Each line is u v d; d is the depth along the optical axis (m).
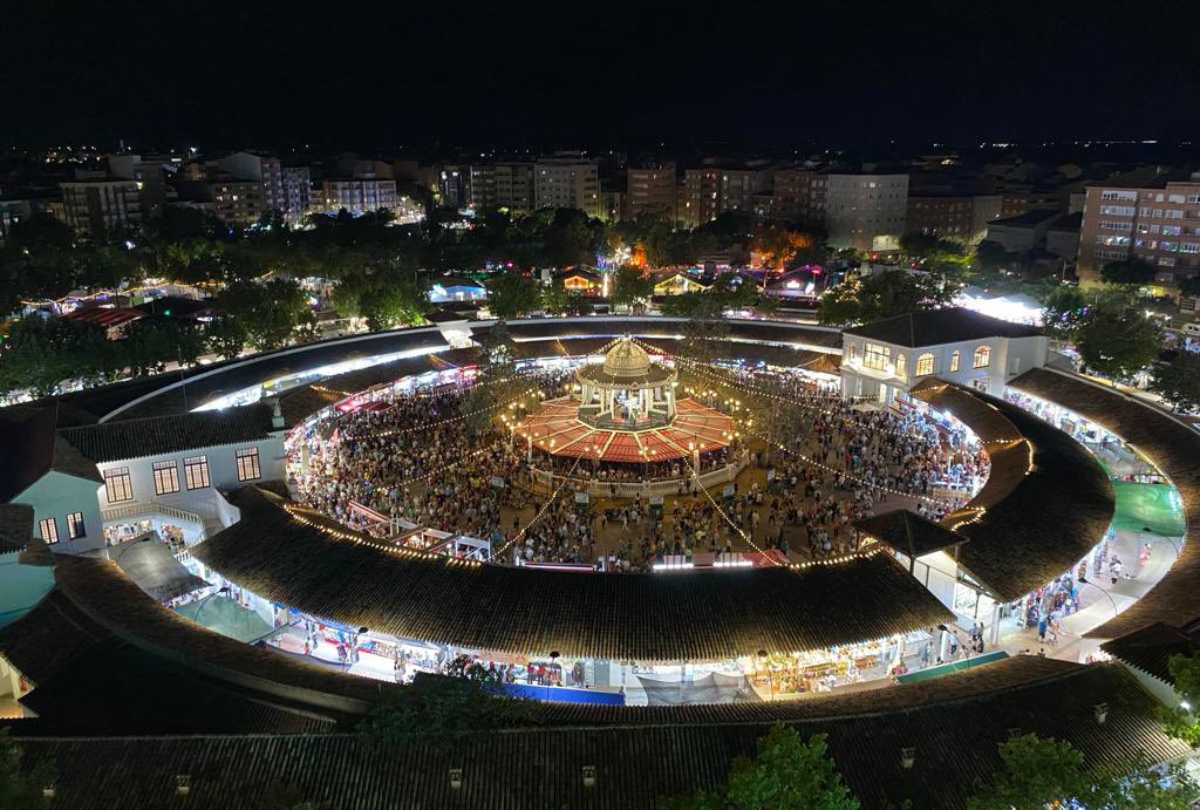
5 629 45.97
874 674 48.28
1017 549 52.47
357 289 131.75
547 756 34.25
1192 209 154.12
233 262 160.38
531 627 46.28
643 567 60.47
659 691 44.47
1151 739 36.38
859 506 69.50
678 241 199.62
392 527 65.44
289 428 71.19
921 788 33.34
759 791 26.00
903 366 95.56
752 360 107.62
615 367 86.88
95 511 59.31
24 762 33.56
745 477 80.31
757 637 45.38
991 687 38.59
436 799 32.91
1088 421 79.44
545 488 78.12
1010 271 190.50
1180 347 120.62
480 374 92.25
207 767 33.78
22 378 88.50
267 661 43.12
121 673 41.41
